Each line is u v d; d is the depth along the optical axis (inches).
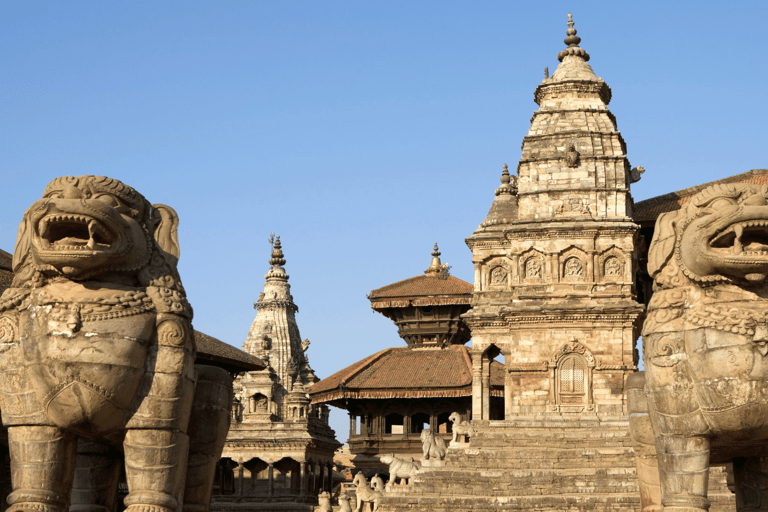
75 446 610.2
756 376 594.6
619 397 2407.7
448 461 2108.8
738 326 598.9
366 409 3171.8
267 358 3189.0
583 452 2078.0
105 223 577.3
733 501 1595.7
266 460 2856.8
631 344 2431.1
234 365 1815.9
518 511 1876.2
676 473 619.5
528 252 2524.6
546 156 2564.0
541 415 2422.5
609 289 2468.0
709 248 608.4
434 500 1930.4
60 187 589.0
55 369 575.2
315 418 3031.5
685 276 630.5
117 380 578.9
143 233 613.6
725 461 676.1
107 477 653.9
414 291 3348.9
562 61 2746.1
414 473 2089.1
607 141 2564.0
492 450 2126.0
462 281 3400.6
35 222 575.8
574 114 2605.8
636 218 2682.1
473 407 2615.7
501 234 2687.0
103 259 580.7
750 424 601.0
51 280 596.1
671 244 641.0
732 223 597.9
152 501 582.9
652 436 689.0
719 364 598.9
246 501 2817.4
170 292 611.5
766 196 606.5
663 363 627.2
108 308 583.8
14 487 590.2
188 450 627.8
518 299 2514.8
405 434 3122.5
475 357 2642.7
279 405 3280.0
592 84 2635.3
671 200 2768.2
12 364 593.0
